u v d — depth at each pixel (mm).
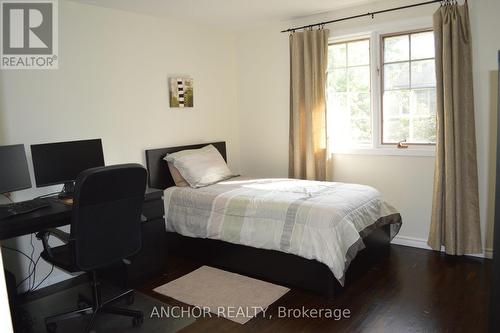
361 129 4172
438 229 3561
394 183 3918
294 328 2477
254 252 3189
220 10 3910
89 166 3326
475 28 3338
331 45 4246
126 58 3809
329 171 4180
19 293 3121
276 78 4641
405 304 2715
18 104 3072
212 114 4746
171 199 3746
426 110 3766
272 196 3252
